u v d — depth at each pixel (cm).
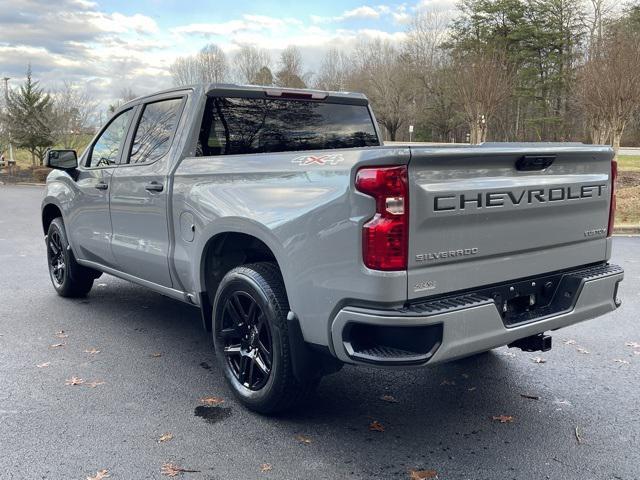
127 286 721
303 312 323
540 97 4784
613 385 421
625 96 1931
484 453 326
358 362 296
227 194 373
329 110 505
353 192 291
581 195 363
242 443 336
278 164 344
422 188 286
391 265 282
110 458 319
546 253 349
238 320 380
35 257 913
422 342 290
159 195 441
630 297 662
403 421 365
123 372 443
